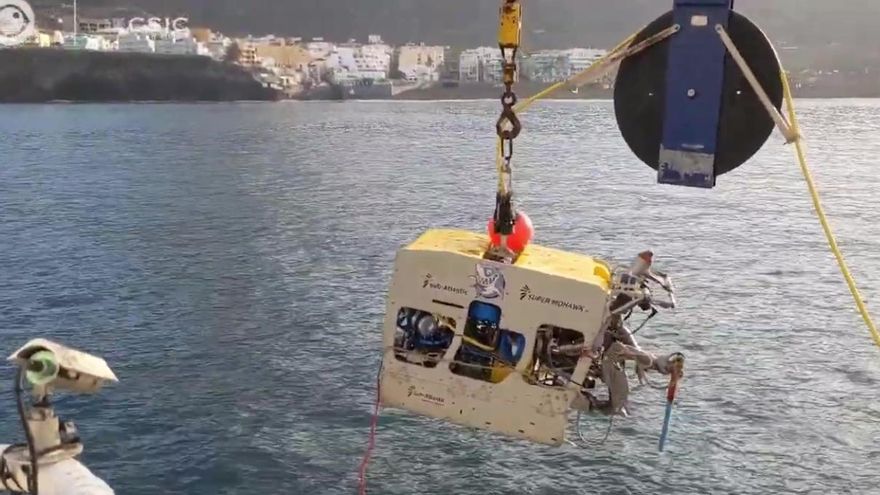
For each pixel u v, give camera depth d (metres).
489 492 27.67
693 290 50.62
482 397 9.03
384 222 73.62
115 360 38.56
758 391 35.56
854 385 36.38
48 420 5.84
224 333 42.53
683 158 8.35
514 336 8.95
